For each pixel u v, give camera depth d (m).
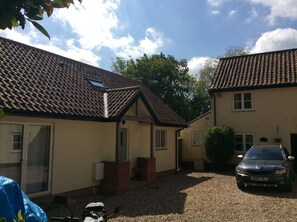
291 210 8.76
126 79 19.06
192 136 22.64
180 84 34.75
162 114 17.55
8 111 7.85
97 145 11.72
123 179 11.62
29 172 9.04
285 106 18.66
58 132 10.00
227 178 16.06
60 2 1.73
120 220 7.81
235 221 7.69
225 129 19.20
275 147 13.92
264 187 12.74
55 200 3.69
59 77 12.48
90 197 10.72
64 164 10.17
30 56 12.53
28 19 1.69
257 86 19.00
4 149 8.39
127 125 13.89
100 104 12.19
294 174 15.84
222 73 21.47
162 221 7.73
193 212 8.64
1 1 1.58
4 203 2.80
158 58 35.06
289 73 18.88
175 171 18.59
